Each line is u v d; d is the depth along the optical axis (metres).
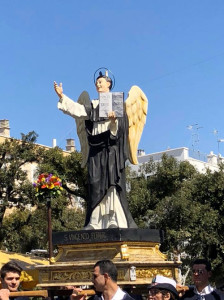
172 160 32.06
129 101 14.09
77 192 32.25
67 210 34.12
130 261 12.30
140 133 14.25
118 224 13.56
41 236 34.06
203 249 32.41
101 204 13.82
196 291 8.54
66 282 12.78
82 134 14.84
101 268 7.11
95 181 13.81
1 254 16.55
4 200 32.53
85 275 12.62
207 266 8.50
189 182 32.97
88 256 13.01
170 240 30.42
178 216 30.61
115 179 13.74
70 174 31.69
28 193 32.28
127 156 14.09
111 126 13.88
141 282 12.23
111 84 14.67
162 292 7.03
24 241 34.31
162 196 31.94
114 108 13.85
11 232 33.72
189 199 32.19
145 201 31.20
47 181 17.34
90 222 13.82
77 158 31.41
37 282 15.64
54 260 13.37
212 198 33.12
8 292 7.20
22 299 7.76
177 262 13.23
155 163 33.34
